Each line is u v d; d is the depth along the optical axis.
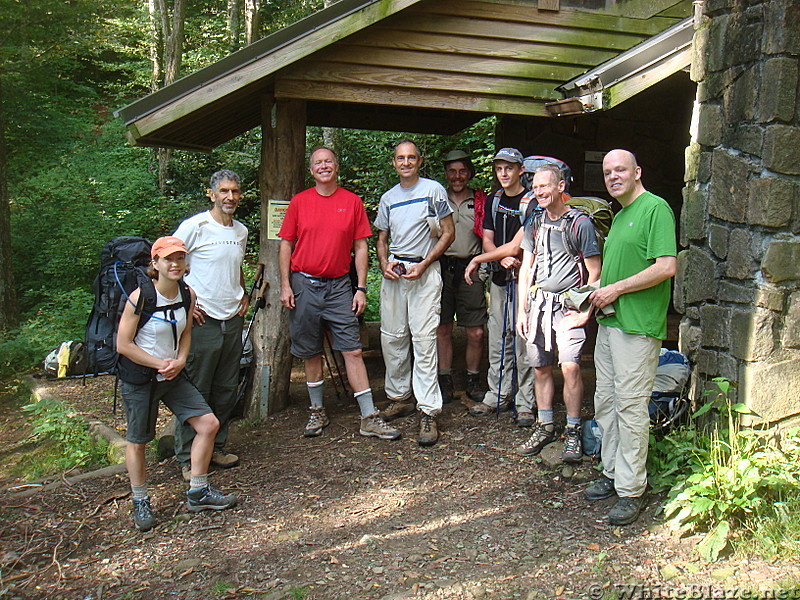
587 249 4.20
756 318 3.87
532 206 4.81
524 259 4.62
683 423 4.34
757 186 3.85
